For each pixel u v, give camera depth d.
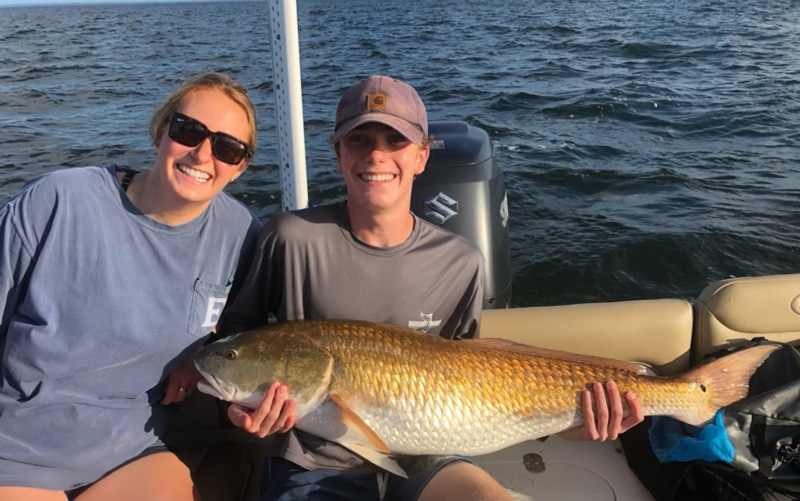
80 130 12.05
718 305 2.99
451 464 2.36
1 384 2.25
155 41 30.34
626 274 5.95
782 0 44.09
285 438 2.48
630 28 28.02
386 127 2.44
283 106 3.35
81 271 2.26
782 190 7.90
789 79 15.11
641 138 10.53
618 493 2.69
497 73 17.27
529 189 8.04
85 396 2.32
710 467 2.58
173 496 2.34
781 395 2.53
